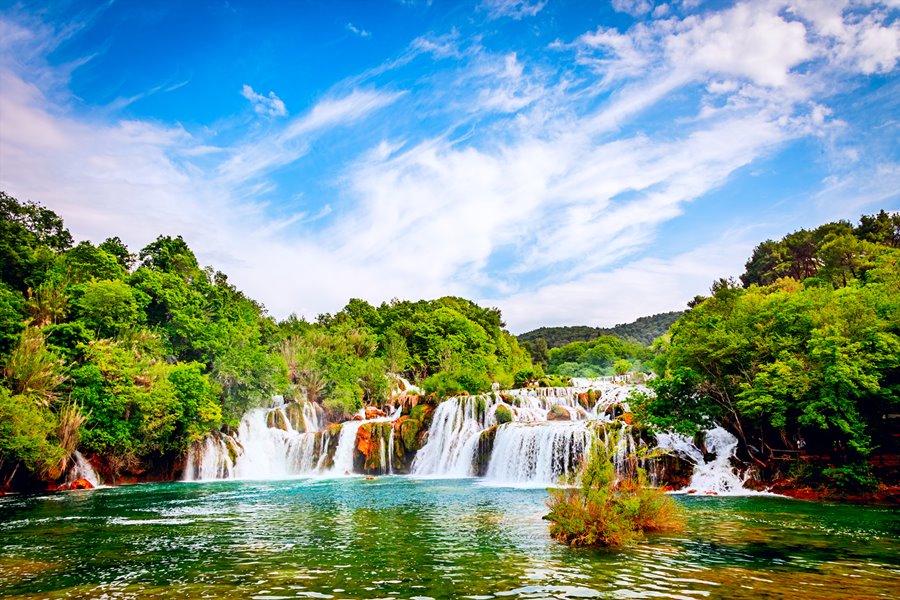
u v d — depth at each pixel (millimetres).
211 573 12148
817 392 26047
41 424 31625
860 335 25906
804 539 15539
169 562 13359
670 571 11852
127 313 47844
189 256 71500
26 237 57594
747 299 34594
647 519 17141
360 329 86188
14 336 35812
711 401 31734
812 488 26141
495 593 10305
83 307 44750
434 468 46969
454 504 24969
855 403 26234
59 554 14508
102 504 26281
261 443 50469
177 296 57250
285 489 33375
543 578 11336
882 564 12445
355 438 48656
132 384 38562
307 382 59875
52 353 35594
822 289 32469
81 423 34500
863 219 71375
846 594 10023
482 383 62125
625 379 84188
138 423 38438
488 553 13938
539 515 21125
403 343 85938
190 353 55031
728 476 29312
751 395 27844
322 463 48594
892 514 20438
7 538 17062
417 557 13547
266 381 53375
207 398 44625
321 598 10141
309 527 18641
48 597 10406
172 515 22125
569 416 49594
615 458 31562
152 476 40938
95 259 57594
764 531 16844
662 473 30406
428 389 61562
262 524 19438
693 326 35125
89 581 11578
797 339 28062
